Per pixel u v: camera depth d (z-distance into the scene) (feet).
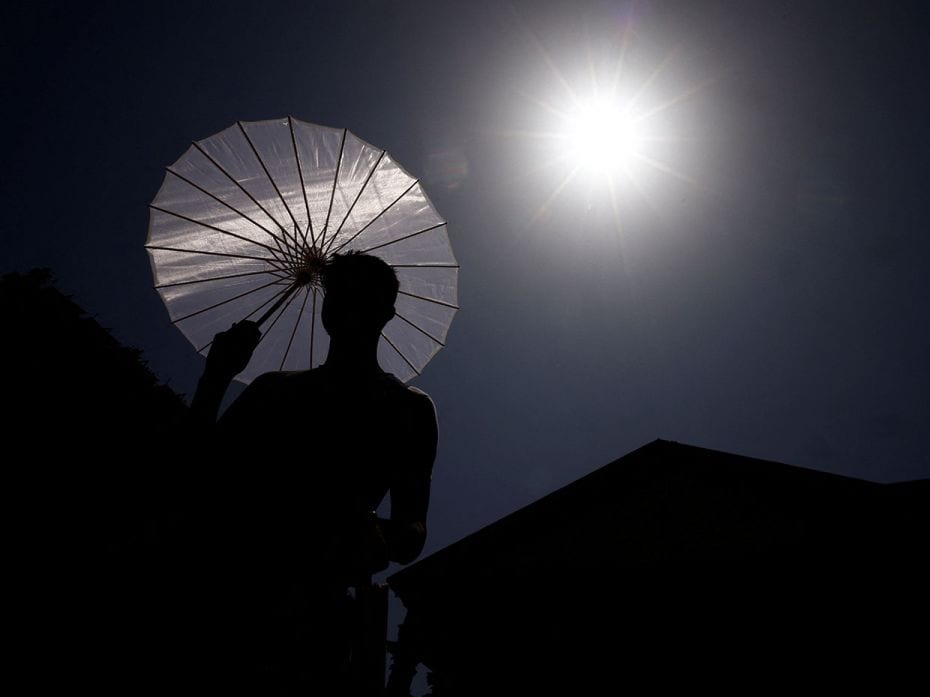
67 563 3.64
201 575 3.68
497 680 27.84
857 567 25.34
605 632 27.86
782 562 26.58
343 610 4.11
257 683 3.56
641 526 31.68
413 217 8.02
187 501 3.89
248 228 7.69
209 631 3.54
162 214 7.76
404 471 4.81
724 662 25.43
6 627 3.35
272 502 3.94
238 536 3.83
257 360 7.29
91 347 23.73
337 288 4.83
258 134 8.13
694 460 33.01
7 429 15.34
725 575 27.25
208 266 7.66
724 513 30.53
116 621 3.51
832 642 24.31
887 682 22.88
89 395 19.97
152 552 3.73
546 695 26.94
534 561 31.50
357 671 4.00
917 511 24.99
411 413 4.82
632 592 28.43
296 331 7.43
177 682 3.40
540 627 28.89
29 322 23.30
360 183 8.00
